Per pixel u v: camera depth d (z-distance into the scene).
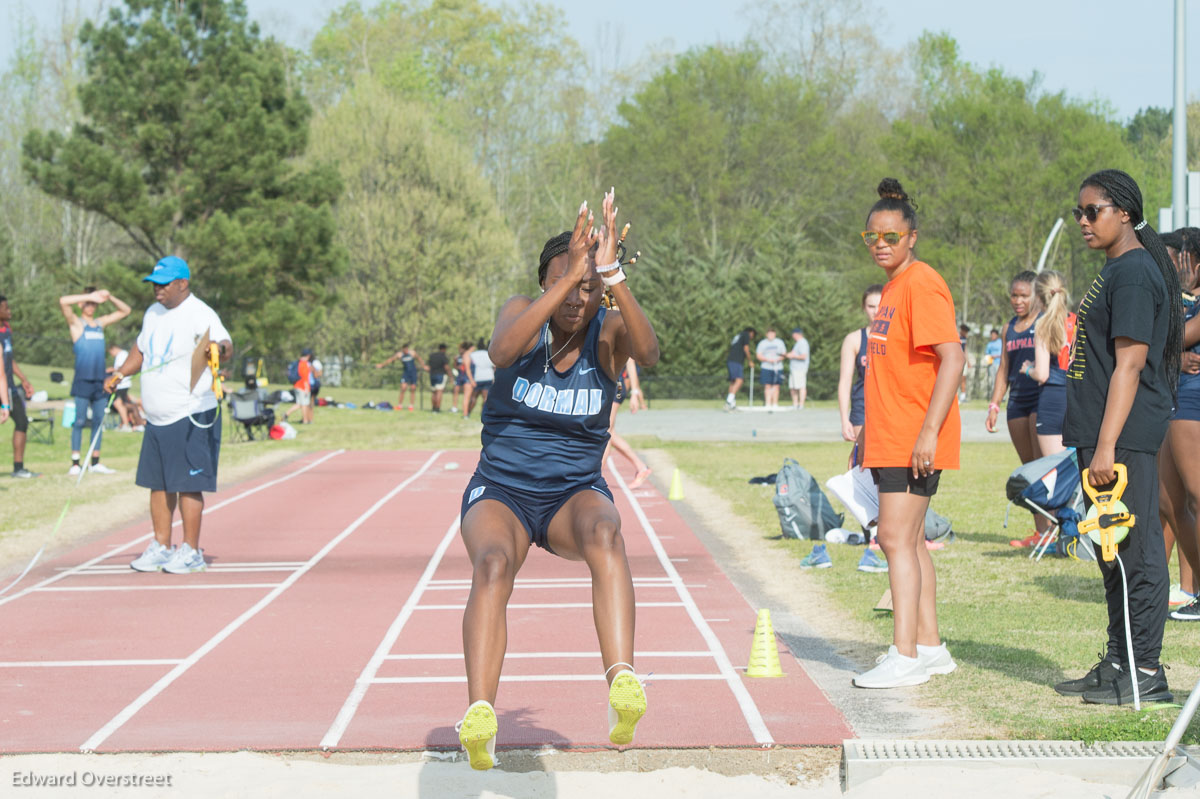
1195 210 28.56
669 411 57.53
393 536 20.58
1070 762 8.09
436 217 84.56
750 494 25.77
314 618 13.58
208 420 16.72
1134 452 9.26
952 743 8.38
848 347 16.05
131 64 66.31
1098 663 9.84
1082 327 9.51
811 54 111.81
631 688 6.49
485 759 6.63
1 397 24.88
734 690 10.12
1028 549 17.61
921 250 89.25
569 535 7.58
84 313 29.73
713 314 72.56
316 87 122.38
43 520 21.34
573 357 7.61
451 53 122.06
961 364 9.84
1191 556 12.30
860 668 10.88
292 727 9.11
